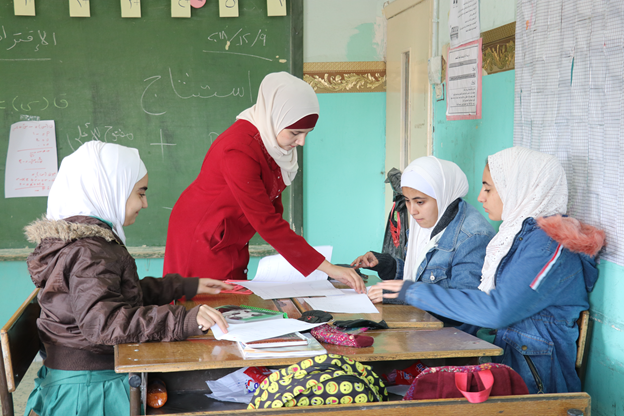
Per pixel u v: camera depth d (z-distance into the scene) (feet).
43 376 4.88
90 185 4.87
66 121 10.36
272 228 6.32
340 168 11.46
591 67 5.10
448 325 5.58
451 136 8.54
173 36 10.43
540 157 5.16
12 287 10.46
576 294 4.97
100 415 4.54
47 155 10.35
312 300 5.55
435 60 8.89
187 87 10.59
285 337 4.28
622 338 4.72
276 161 6.90
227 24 10.53
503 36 6.88
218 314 4.42
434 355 4.12
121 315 4.24
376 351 4.15
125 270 4.62
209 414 3.35
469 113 7.88
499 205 5.43
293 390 3.56
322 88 11.17
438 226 6.02
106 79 10.37
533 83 6.02
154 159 10.70
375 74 11.27
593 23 5.06
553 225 4.80
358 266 6.79
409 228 6.61
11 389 4.41
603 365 4.96
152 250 10.77
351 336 4.29
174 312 4.32
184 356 3.98
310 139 11.30
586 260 4.96
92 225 4.53
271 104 6.67
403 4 10.08
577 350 5.02
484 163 7.50
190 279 5.73
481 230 5.74
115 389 4.61
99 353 4.60
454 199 6.14
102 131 10.49
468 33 7.82
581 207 5.28
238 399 4.32
